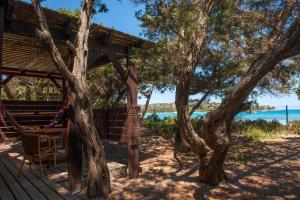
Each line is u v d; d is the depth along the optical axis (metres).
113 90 12.67
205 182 5.41
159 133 13.86
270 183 5.46
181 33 5.80
